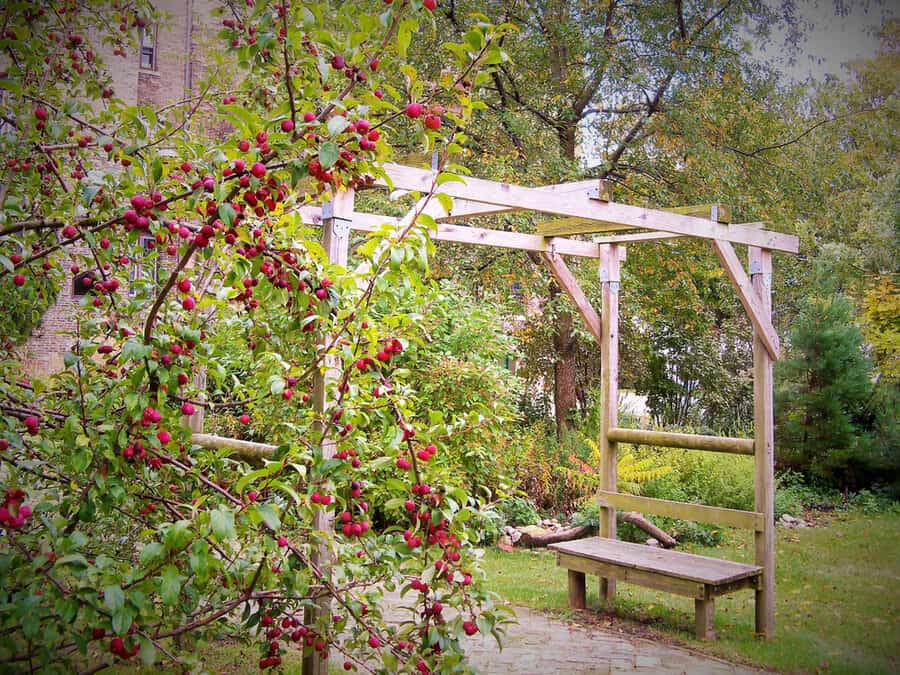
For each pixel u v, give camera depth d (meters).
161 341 2.22
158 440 2.28
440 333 6.83
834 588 5.85
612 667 4.03
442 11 9.80
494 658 4.12
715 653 4.34
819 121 11.69
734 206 10.10
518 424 9.02
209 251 2.09
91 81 2.93
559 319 10.29
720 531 7.54
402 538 2.54
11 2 2.59
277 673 3.13
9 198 2.26
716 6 10.95
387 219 4.59
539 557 6.77
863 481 9.16
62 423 2.33
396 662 2.39
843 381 9.02
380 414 2.56
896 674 4.02
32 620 1.78
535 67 10.58
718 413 11.80
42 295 2.81
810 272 11.11
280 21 2.16
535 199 4.16
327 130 2.03
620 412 10.77
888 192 11.65
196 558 1.92
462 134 2.29
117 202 2.17
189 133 2.65
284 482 2.40
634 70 10.27
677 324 11.50
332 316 2.63
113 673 2.97
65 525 2.00
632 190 10.35
